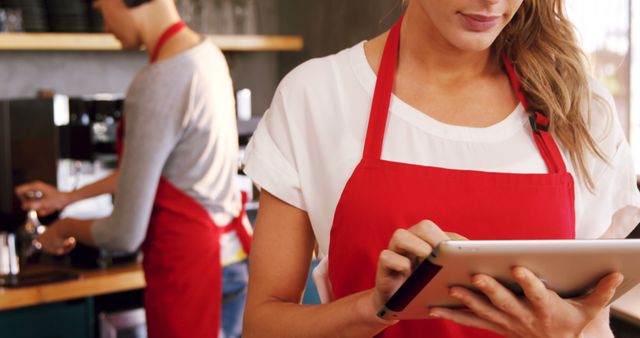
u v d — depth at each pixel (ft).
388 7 10.59
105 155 11.91
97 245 8.74
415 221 4.12
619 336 7.62
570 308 3.44
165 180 8.40
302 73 4.50
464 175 4.16
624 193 4.48
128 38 8.48
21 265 9.92
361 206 4.17
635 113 8.79
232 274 9.15
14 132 10.73
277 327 4.08
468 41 3.84
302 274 4.42
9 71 12.19
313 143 4.34
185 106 8.07
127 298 10.23
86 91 12.80
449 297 3.43
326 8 12.12
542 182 4.20
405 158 4.25
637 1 8.64
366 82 4.38
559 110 4.28
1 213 10.91
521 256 3.15
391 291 3.54
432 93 4.36
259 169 4.39
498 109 4.38
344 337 3.80
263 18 13.32
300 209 4.38
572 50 4.43
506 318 3.43
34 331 9.08
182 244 8.41
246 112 12.71
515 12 4.16
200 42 8.48
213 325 8.64
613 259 3.31
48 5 11.31
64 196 9.66
